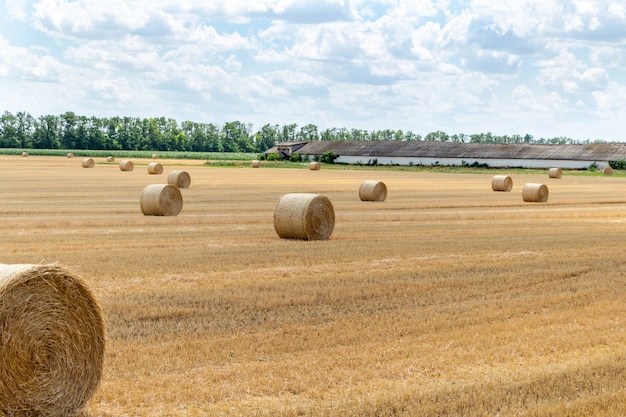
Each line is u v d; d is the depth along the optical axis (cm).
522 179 6719
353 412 853
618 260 1939
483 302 1427
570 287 1583
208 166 9006
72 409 882
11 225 2609
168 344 1115
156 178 5706
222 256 1927
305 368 1004
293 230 2294
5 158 10412
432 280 1628
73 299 879
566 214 3272
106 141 19350
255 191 4544
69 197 3881
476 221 2961
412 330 1216
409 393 911
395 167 9756
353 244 2198
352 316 1305
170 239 2288
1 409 837
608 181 6394
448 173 8031
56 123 19200
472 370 1009
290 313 1323
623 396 899
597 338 1162
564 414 848
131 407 872
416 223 2855
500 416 841
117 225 2670
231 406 870
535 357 1068
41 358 857
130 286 1534
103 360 906
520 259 1948
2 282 834
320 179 6159
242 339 1147
